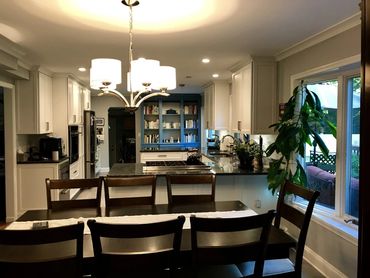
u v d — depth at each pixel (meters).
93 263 1.67
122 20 2.70
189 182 2.83
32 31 3.01
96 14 2.56
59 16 2.61
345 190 3.15
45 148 5.24
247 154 4.15
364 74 1.01
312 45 3.38
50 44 3.49
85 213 2.48
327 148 3.26
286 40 3.35
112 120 9.92
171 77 2.72
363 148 1.02
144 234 1.55
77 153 6.40
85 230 2.08
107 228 1.53
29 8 2.43
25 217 2.37
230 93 6.41
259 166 4.22
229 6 2.40
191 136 9.30
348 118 3.12
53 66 4.88
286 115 3.52
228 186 3.95
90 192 6.75
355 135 3.08
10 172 4.78
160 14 2.57
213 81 6.53
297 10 2.49
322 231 3.22
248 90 4.38
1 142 5.17
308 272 3.20
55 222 2.24
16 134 4.87
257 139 5.17
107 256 1.59
